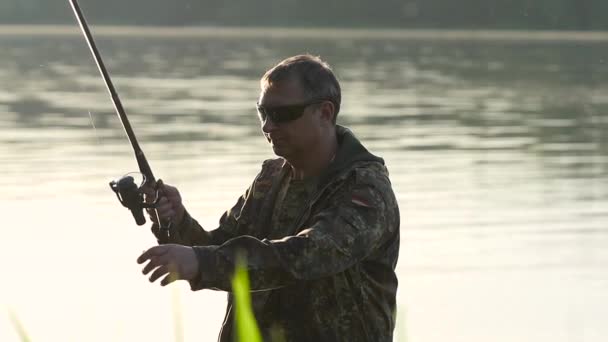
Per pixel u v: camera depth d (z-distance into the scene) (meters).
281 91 5.00
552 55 49.56
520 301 10.73
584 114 25.92
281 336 4.99
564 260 12.07
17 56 44.72
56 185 15.51
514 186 15.91
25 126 22.09
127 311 10.23
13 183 15.62
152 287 10.91
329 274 4.74
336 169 4.96
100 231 12.91
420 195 15.20
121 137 20.31
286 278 4.68
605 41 60.38
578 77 37.69
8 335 9.75
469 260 12.06
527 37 64.00
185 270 4.54
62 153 18.44
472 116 24.88
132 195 5.19
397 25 73.50
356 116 24.22
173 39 58.00
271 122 5.02
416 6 73.06
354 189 4.88
